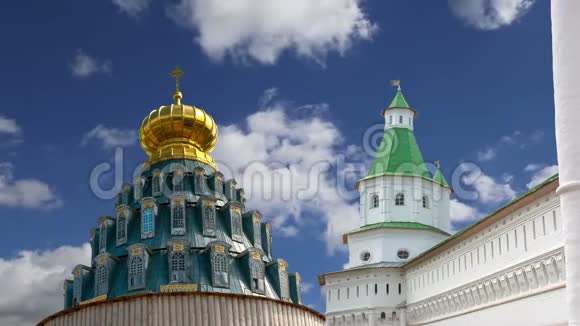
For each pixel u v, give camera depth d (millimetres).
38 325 51469
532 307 48062
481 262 55469
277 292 53438
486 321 54625
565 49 15547
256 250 52812
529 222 48500
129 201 56719
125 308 47125
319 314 54469
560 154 15609
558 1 15672
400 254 77375
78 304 51406
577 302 15094
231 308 48375
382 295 73688
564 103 15531
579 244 15164
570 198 15352
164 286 48969
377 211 80875
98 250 55188
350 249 80688
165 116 59625
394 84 87062
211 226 53281
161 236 52188
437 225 81188
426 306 66688
